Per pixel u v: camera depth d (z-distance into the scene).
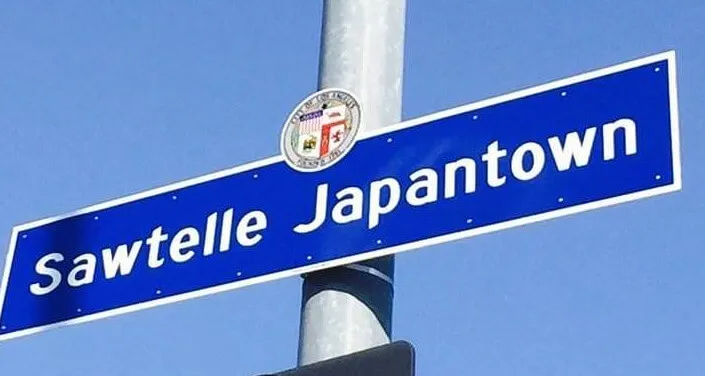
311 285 3.83
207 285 3.96
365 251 3.79
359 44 4.09
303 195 3.97
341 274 3.80
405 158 3.90
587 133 3.75
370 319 3.73
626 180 3.63
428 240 3.75
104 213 4.27
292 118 4.11
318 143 4.03
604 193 3.64
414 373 3.16
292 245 3.90
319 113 4.07
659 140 3.65
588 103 3.79
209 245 4.04
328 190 3.94
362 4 4.14
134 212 4.22
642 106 3.72
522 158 3.78
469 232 3.72
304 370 3.32
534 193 3.71
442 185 3.82
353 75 4.05
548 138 3.79
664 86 3.72
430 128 3.92
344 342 3.68
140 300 4.04
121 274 4.12
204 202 4.12
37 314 4.20
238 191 4.09
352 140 3.98
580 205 3.64
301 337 3.76
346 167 3.96
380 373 3.21
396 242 3.77
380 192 3.87
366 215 3.85
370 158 3.94
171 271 4.05
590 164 3.69
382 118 4.01
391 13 4.15
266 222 3.98
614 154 3.68
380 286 3.79
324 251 3.83
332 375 3.28
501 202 3.73
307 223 3.91
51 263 4.27
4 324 4.24
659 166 3.61
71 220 4.32
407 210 3.81
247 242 3.98
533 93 3.87
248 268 3.94
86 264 4.20
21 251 4.35
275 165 4.07
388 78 4.07
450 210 3.77
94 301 4.11
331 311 3.74
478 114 3.90
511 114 3.86
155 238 4.13
